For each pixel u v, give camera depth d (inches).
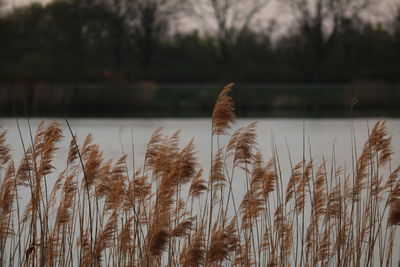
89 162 416.2
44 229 420.8
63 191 419.5
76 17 3043.8
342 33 2992.1
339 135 1480.1
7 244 504.7
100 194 420.2
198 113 2310.5
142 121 2016.5
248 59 3080.7
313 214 453.7
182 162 404.5
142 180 423.5
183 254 406.6
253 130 411.2
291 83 2925.7
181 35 3137.3
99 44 3095.5
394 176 439.2
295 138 1480.1
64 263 427.5
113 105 2217.0
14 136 1492.4
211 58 3129.9
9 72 2472.9
